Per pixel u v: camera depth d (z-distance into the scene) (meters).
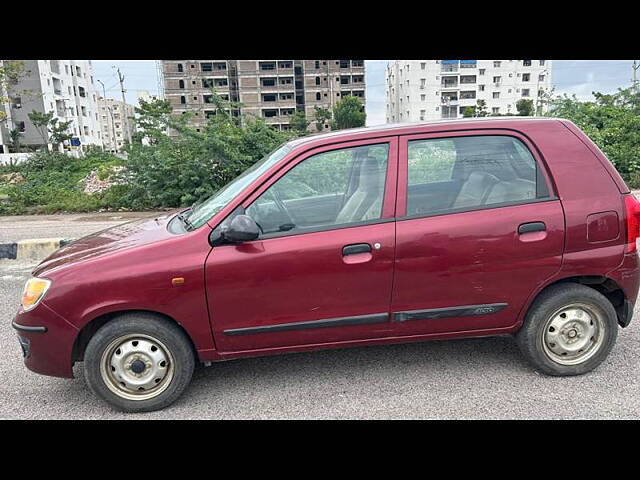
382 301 3.08
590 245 3.16
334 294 3.04
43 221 11.43
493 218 3.09
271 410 3.04
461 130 3.21
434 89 84.19
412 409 2.99
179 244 2.97
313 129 76.94
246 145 13.50
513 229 3.09
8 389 3.43
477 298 3.15
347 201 3.14
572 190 3.17
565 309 3.23
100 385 2.99
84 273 2.91
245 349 3.09
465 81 84.75
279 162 3.13
